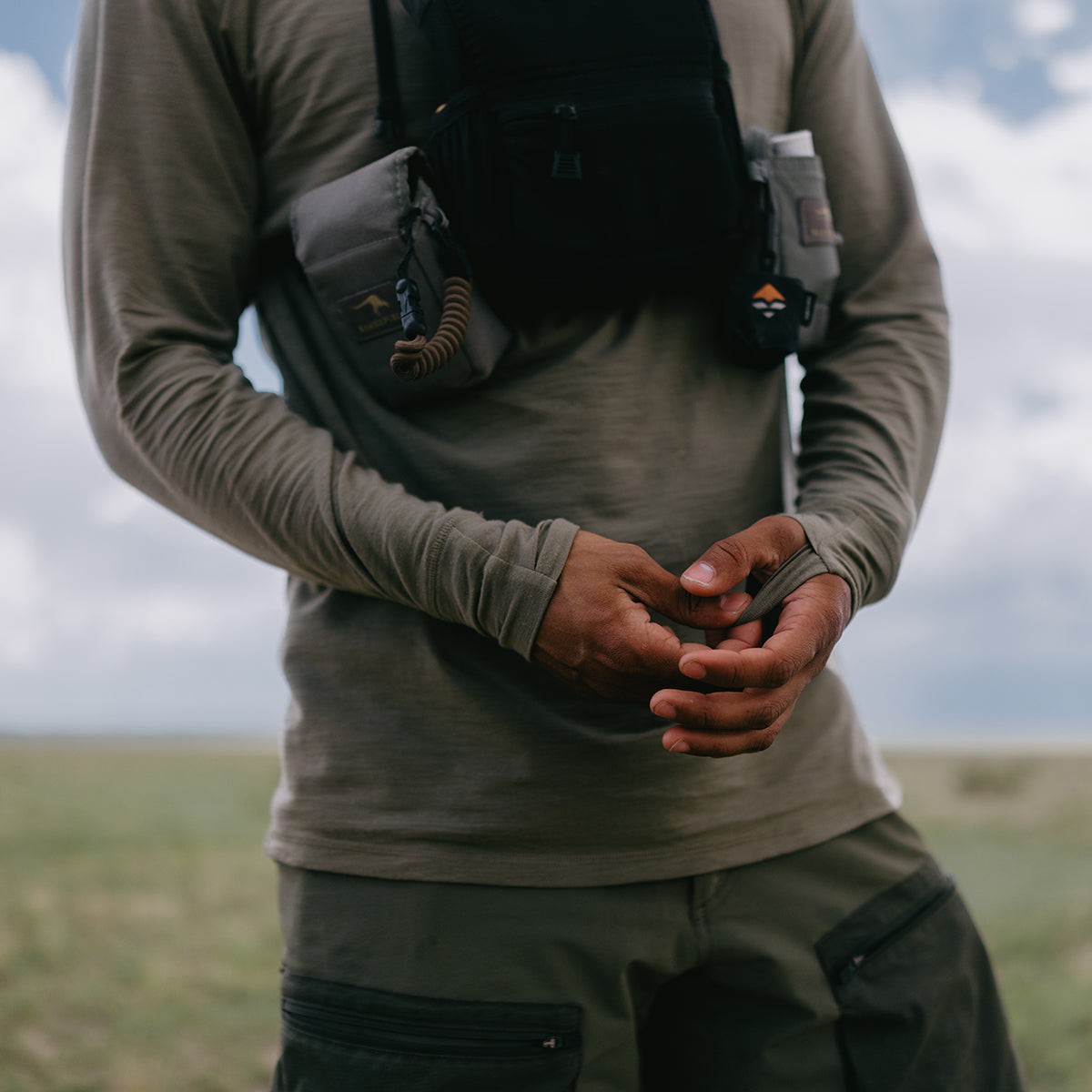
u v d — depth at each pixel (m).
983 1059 1.00
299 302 0.96
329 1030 0.85
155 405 0.85
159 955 3.32
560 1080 0.83
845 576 0.82
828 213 0.99
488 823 0.85
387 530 0.80
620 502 0.90
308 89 0.92
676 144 0.84
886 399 1.00
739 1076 0.94
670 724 0.88
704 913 0.90
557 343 0.91
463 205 0.85
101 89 0.91
